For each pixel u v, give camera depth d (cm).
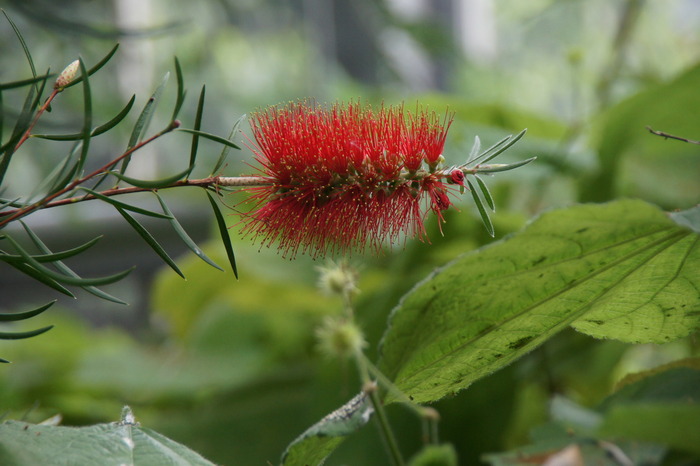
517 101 243
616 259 90
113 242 229
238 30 234
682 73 126
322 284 100
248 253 160
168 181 84
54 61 138
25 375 162
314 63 244
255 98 231
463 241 138
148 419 148
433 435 99
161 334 245
